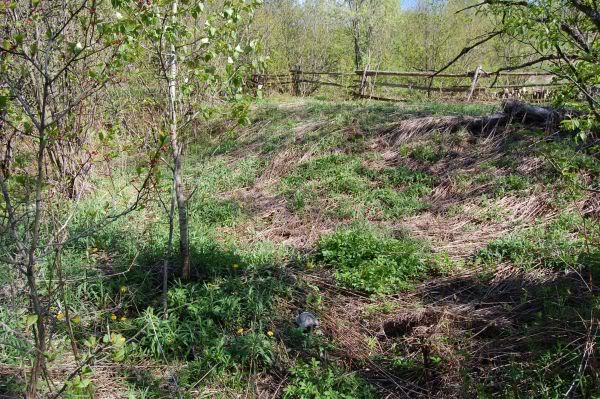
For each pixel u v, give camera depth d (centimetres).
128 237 640
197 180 928
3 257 346
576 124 369
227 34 467
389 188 827
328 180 869
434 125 970
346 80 2003
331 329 482
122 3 387
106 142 471
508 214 688
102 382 398
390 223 717
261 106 1399
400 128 991
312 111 1269
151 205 780
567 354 383
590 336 390
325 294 542
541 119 886
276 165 972
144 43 486
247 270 561
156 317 452
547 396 360
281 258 623
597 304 402
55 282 431
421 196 797
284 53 2239
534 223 659
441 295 534
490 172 795
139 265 548
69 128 335
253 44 465
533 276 534
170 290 509
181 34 464
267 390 407
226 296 498
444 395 395
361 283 546
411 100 1641
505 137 874
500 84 1866
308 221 753
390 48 2633
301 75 2044
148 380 403
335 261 596
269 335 450
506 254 588
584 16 369
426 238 657
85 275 509
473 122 941
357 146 981
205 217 772
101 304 496
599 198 666
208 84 489
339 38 2598
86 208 693
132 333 459
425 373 418
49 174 522
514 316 473
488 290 531
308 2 2325
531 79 1823
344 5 2486
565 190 690
